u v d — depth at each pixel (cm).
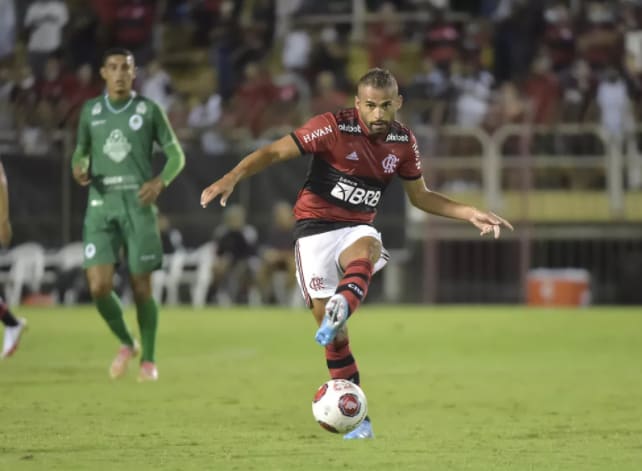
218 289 6159
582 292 6234
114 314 3155
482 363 3675
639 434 2166
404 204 6172
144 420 2341
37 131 6316
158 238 3158
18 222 6122
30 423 2278
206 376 3262
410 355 3953
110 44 7731
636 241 6419
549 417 2417
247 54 7481
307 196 2153
